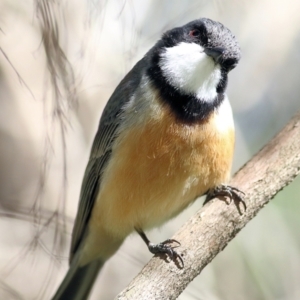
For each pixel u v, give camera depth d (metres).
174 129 9.10
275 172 8.91
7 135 11.89
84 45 9.86
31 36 11.04
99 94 11.52
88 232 10.51
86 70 10.05
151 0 11.46
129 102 9.52
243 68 13.08
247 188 8.83
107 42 11.11
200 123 9.13
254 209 8.79
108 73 11.29
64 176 9.98
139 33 10.66
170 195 9.43
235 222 8.67
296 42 13.15
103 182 9.84
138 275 8.08
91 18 9.97
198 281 11.89
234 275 12.06
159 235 12.57
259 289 11.99
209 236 8.48
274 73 13.12
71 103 9.98
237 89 13.08
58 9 9.82
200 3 11.72
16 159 11.91
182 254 8.23
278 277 12.09
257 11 12.82
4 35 10.69
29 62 11.21
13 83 11.36
